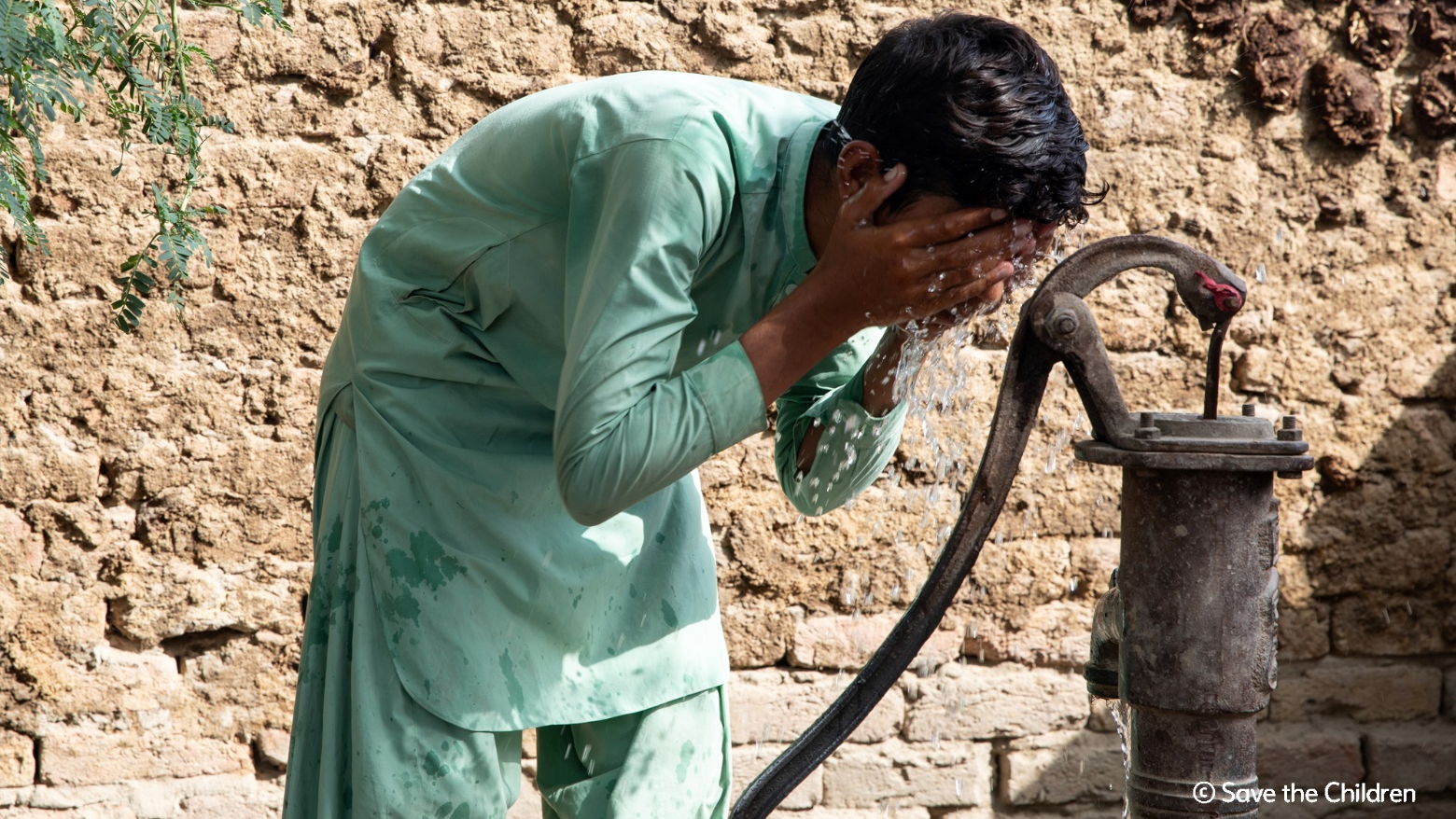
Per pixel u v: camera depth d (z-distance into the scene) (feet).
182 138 9.20
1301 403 13.21
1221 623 5.14
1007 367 5.51
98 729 10.91
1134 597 5.30
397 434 6.06
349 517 6.23
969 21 5.22
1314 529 13.28
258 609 11.21
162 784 11.06
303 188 11.15
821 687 12.39
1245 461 5.03
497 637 5.97
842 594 12.35
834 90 12.25
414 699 5.87
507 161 5.85
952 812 12.69
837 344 5.40
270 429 11.18
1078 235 12.69
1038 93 5.01
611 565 6.32
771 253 5.61
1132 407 12.91
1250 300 13.07
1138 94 12.80
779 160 5.53
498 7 11.50
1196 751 5.23
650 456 5.08
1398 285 13.35
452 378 6.11
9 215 10.46
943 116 4.91
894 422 6.64
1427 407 13.48
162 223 9.13
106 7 8.44
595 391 5.07
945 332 5.88
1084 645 12.92
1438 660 13.67
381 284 6.20
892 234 5.02
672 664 6.53
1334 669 13.38
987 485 5.65
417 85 11.38
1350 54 13.14
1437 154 13.35
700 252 5.32
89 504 10.80
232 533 11.12
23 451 10.62
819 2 12.15
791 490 7.12
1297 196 13.14
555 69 11.68
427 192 6.18
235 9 9.62
